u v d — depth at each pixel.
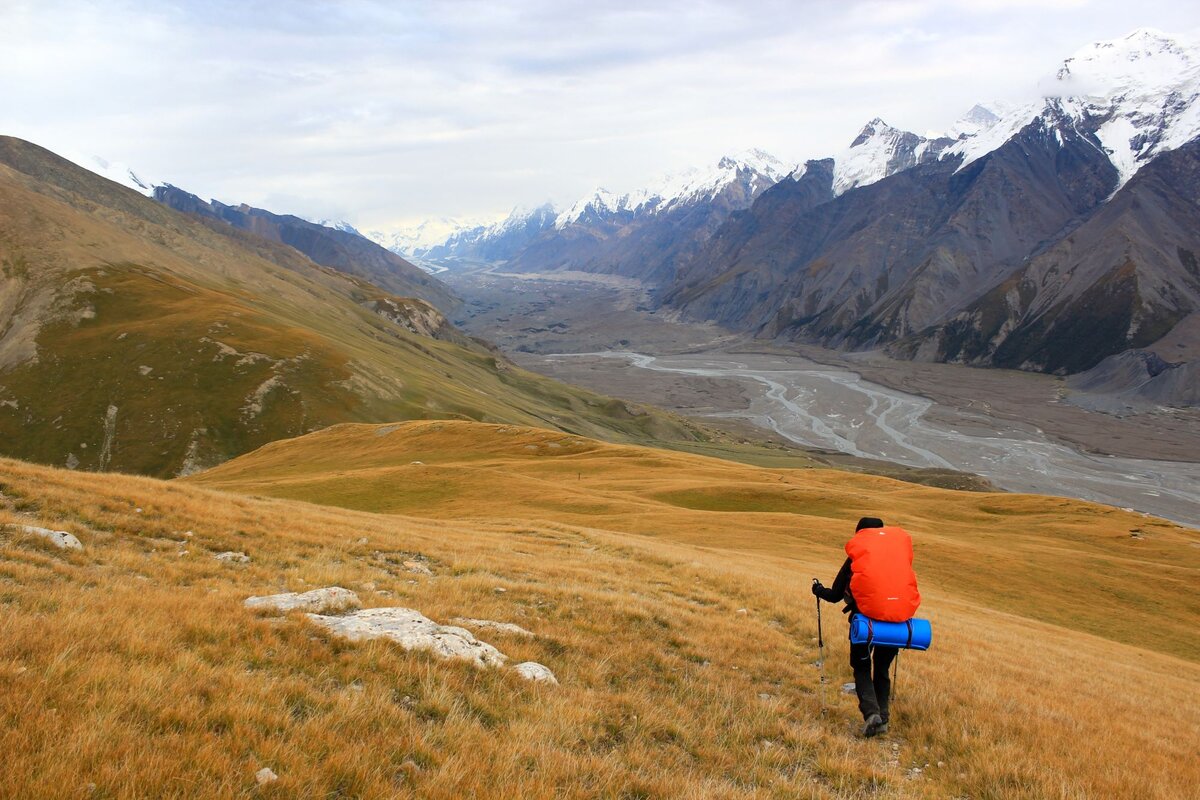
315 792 6.01
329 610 12.07
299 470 97.75
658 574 23.78
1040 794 8.61
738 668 13.37
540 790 6.77
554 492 66.56
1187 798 9.13
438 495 65.62
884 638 10.22
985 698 12.81
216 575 14.55
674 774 8.08
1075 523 74.94
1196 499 171.38
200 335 171.00
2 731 5.89
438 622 12.23
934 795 8.53
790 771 8.96
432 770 6.88
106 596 10.53
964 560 55.28
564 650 12.32
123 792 5.42
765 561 41.47
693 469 91.00
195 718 6.84
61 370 158.25
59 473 21.89
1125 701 17.27
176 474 137.62
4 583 10.45
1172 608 49.38
